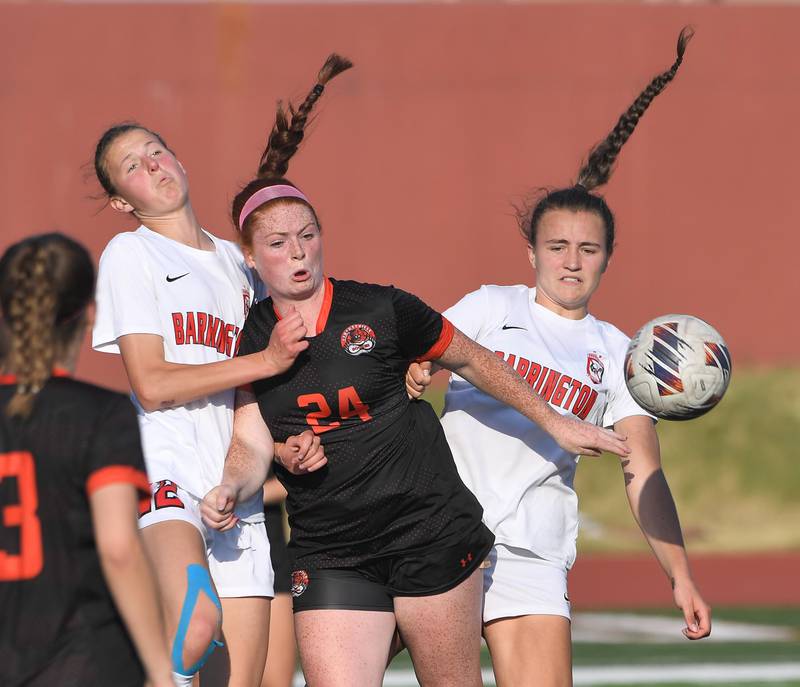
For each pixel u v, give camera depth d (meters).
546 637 17.38
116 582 11.68
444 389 65.12
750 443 62.88
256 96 72.69
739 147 71.75
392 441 16.36
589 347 18.50
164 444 17.30
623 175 71.25
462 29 72.81
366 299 16.39
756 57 72.25
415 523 16.34
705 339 17.03
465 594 16.48
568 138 72.56
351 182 71.88
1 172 71.38
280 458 16.38
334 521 16.45
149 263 17.77
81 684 11.73
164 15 72.62
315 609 16.44
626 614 40.75
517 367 18.23
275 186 16.75
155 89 72.31
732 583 46.75
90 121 71.94
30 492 11.89
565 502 18.42
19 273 12.20
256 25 72.75
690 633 17.59
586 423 17.05
